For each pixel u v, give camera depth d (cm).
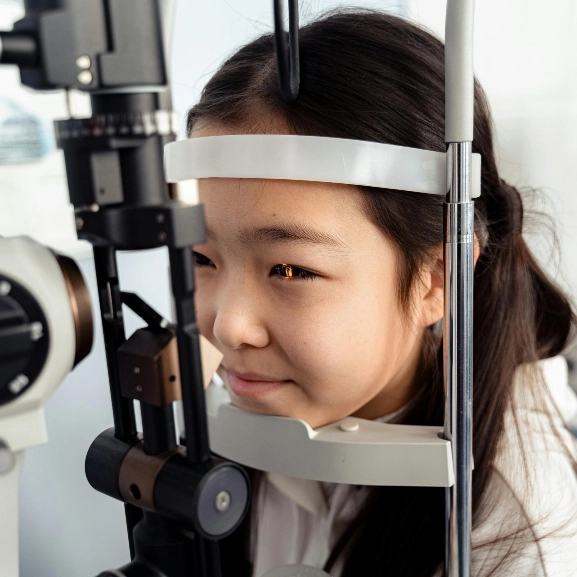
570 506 70
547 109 117
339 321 57
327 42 59
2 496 34
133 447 38
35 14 30
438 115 61
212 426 61
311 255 55
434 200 61
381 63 60
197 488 33
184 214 32
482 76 117
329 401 60
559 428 80
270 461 57
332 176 50
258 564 82
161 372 35
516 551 66
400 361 65
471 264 48
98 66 31
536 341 84
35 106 91
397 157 50
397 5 96
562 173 117
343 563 73
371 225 57
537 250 101
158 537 37
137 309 37
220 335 58
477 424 72
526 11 117
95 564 103
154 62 32
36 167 92
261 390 60
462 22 45
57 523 98
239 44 88
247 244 56
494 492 70
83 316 34
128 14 31
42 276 32
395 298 61
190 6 95
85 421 101
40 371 32
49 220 94
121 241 33
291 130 56
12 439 33
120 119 32
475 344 74
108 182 33
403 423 74
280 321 57
